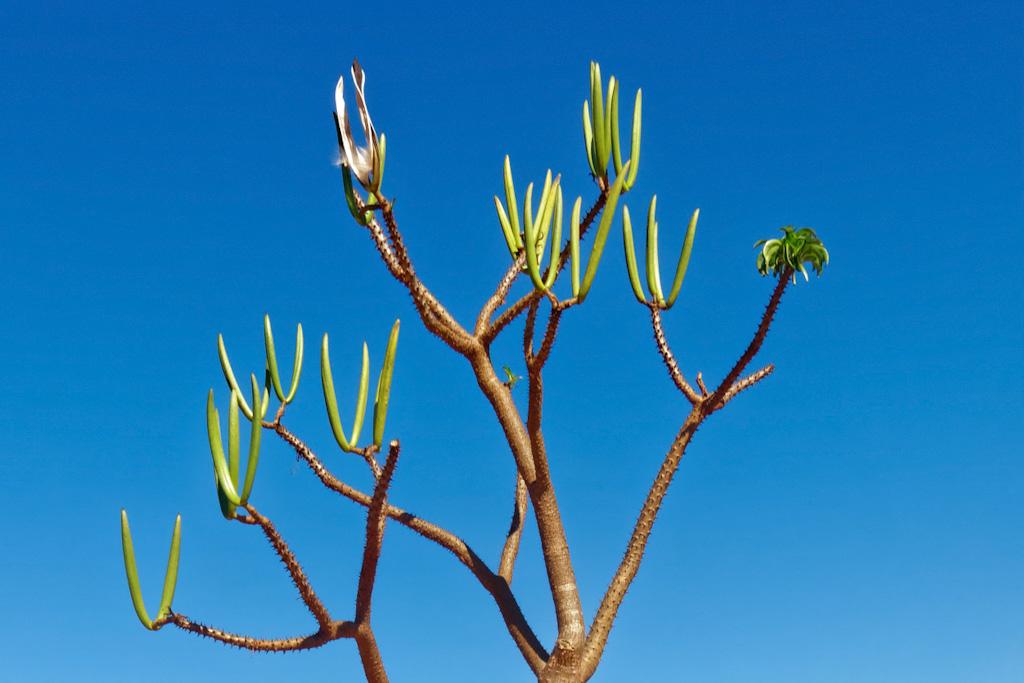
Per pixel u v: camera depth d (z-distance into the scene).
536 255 5.24
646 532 5.34
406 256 4.98
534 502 5.40
